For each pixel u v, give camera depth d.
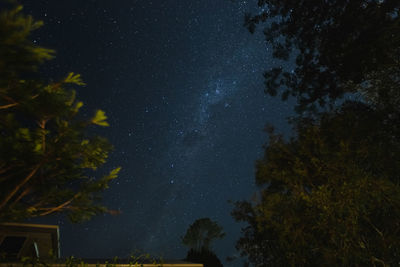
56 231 9.08
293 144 8.79
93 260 7.62
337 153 7.27
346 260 6.46
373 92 8.90
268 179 8.57
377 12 8.93
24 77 2.82
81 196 3.51
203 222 16.39
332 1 10.24
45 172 3.42
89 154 3.40
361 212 6.79
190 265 8.79
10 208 3.22
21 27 2.25
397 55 8.72
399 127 8.10
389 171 7.21
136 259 6.50
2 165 3.15
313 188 7.42
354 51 8.95
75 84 3.22
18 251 8.13
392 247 6.57
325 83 10.88
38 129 3.09
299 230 7.36
